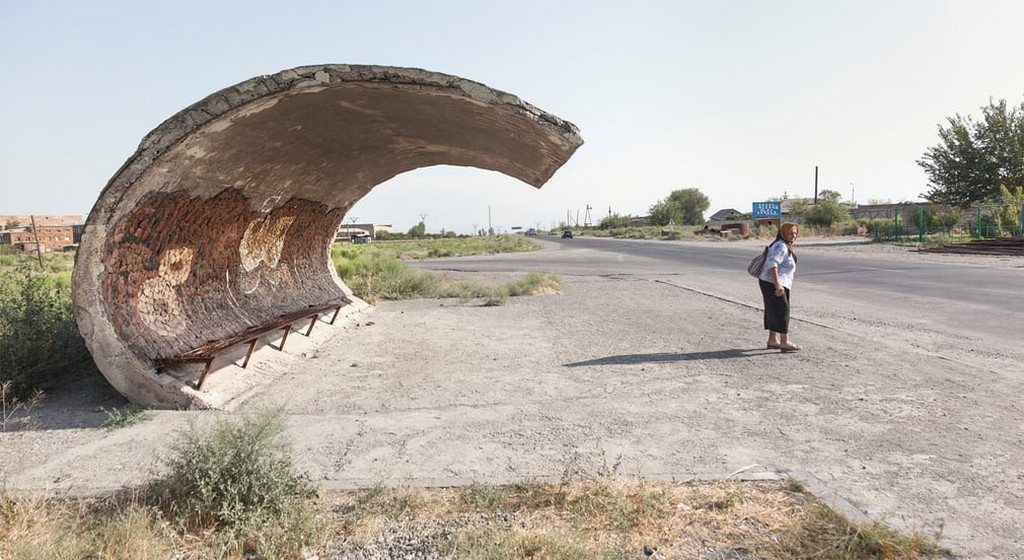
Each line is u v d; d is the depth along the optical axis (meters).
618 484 4.09
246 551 3.52
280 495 3.82
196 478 3.84
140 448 5.13
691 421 5.65
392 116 8.62
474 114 7.67
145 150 6.26
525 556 3.26
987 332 9.76
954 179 53.41
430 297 17.17
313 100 7.11
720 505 3.87
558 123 7.09
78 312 6.34
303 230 12.59
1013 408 5.84
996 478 4.24
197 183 7.46
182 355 6.80
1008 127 50.94
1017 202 38.59
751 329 10.58
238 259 10.05
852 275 20.27
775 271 8.53
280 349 8.86
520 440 5.22
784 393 6.54
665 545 3.39
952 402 6.07
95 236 6.33
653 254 38.88
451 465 4.68
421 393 6.87
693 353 8.70
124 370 6.38
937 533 3.36
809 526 3.55
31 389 6.85
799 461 4.62
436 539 3.52
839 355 8.30
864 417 5.66
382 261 22.08
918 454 4.71
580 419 5.78
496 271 27.38
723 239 64.75
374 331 11.39
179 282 8.27
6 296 8.05
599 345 9.45
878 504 3.86
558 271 26.00
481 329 11.30
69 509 3.97
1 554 3.26
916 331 9.98
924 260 26.36
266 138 7.78
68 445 5.22
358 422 5.83
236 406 6.48
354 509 3.95
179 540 3.55
